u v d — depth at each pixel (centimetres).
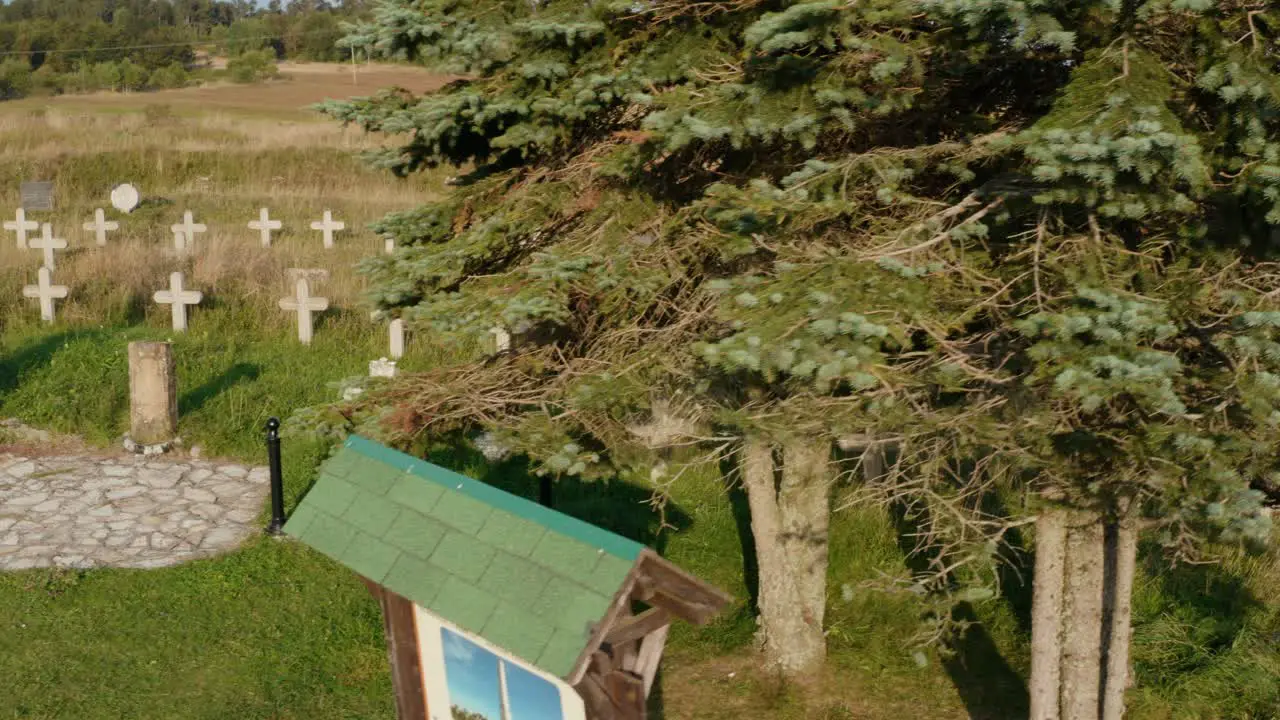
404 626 561
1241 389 445
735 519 1155
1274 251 508
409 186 3428
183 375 1470
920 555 1040
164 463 1259
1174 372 436
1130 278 513
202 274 1889
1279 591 976
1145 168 448
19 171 3197
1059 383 433
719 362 489
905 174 549
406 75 9150
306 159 3584
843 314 466
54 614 894
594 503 1170
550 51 656
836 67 564
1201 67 490
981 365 530
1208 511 454
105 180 3291
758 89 563
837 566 1026
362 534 534
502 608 463
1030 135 476
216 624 895
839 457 1203
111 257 1930
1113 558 852
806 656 855
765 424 537
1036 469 585
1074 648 687
